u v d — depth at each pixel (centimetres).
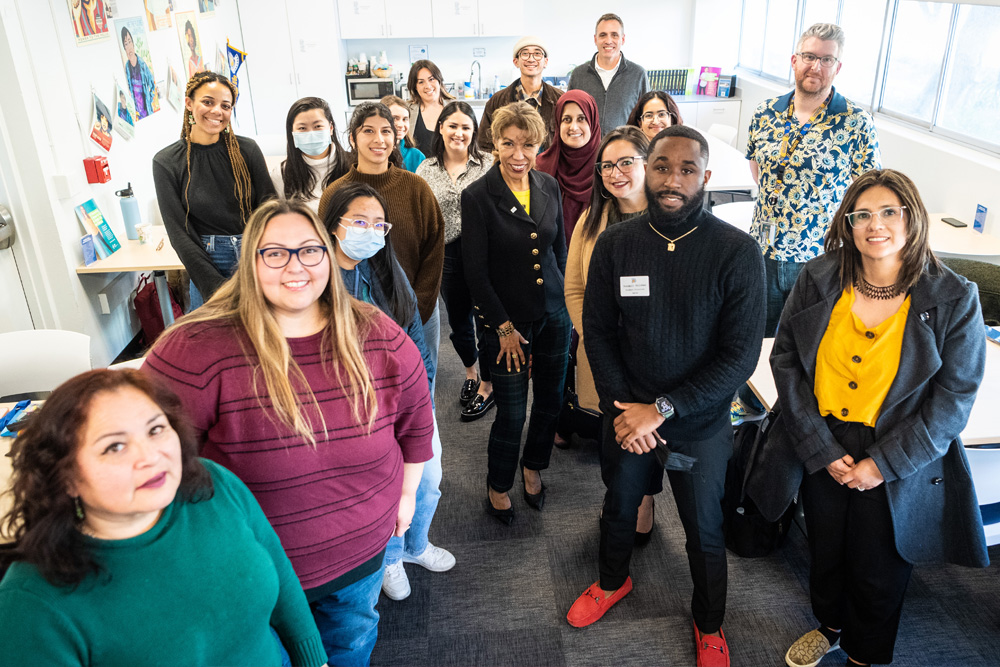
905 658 220
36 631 98
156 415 105
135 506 102
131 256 394
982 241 371
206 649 115
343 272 200
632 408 203
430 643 232
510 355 258
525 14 755
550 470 319
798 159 310
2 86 335
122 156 441
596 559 266
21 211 356
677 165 179
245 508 125
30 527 98
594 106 325
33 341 253
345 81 737
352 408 142
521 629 236
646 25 769
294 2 682
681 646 228
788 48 684
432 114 472
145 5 480
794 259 320
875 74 546
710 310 190
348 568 158
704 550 211
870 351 187
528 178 261
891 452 185
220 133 313
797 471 211
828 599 213
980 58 421
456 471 321
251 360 133
